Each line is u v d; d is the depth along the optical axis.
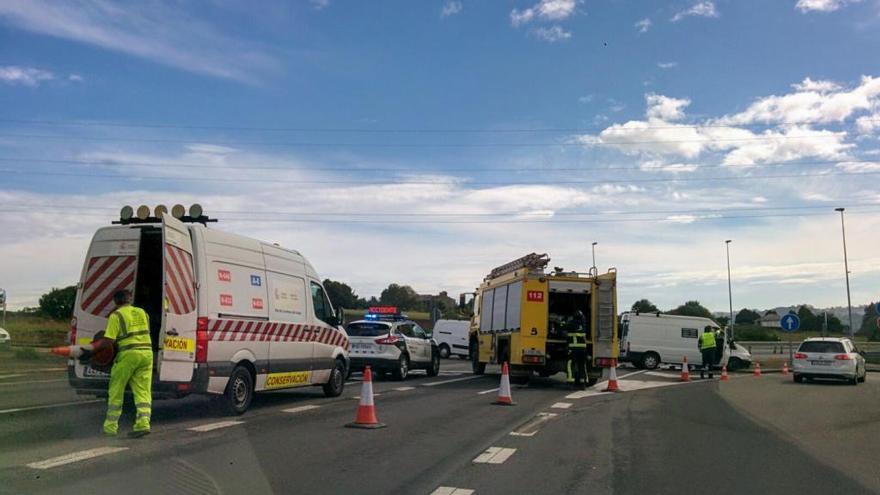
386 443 9.64
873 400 17.94
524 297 20.06
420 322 59.97
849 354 23.88
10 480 6.92
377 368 20.19
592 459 9.10
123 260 11.10
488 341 23.48
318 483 7.28
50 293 47.81
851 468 8.98
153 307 11.08
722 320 60.19
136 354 9.38
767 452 9.97
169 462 7.88
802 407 16.08
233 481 7.21
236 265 11.79
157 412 11.98
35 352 27.89
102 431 9.77
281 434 10.02
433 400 15.22
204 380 10.70
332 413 12.35
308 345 13.91
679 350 33.25
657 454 9.59
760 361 39.91
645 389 20.38
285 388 13.20
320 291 14.85
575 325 19.73
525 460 8.88
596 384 21.88
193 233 10.88
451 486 7.39
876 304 32.44
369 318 21.50
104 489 6.66
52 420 10.72
